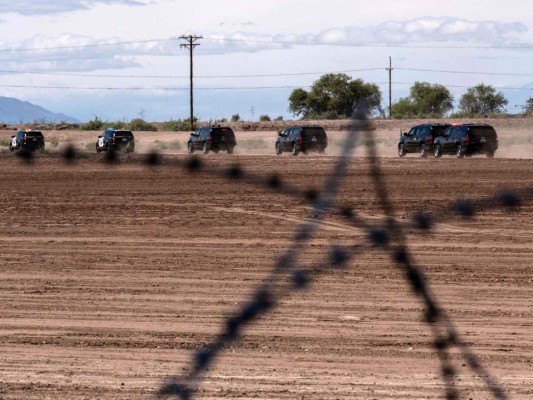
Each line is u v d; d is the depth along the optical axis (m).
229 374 29.23
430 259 54.00
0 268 52.78
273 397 26.38
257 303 10.93
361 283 46.03
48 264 54.06
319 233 63.22
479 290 44.97
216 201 86.44
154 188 99.44
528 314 39.31
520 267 51.56
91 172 119.00
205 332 36.12
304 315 38.94
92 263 54.19
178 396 26.66
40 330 37.00
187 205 83.81
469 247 58.41
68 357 32.22
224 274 49.78
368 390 27.19
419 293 10.73
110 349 33.44
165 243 61.91
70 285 47.38
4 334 36.22
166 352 32.81
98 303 42.62
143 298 43.69
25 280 48.88
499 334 35.31
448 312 39.72
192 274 50.03
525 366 30.27
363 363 30.95
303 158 151.88
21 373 29.78
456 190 93.94
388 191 93.06
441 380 28.39
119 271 51.44
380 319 38.25
